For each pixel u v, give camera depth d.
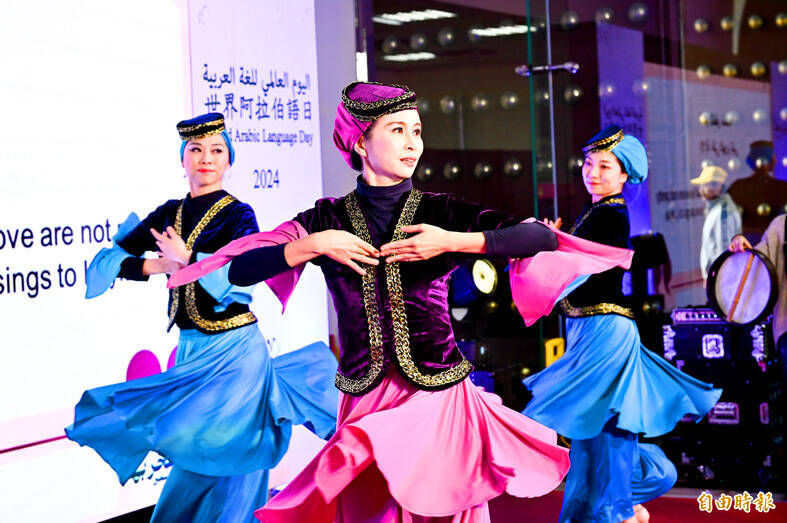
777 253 4.77
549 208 5.03
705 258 5.55
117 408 3.31
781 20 5.57
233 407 3.45
